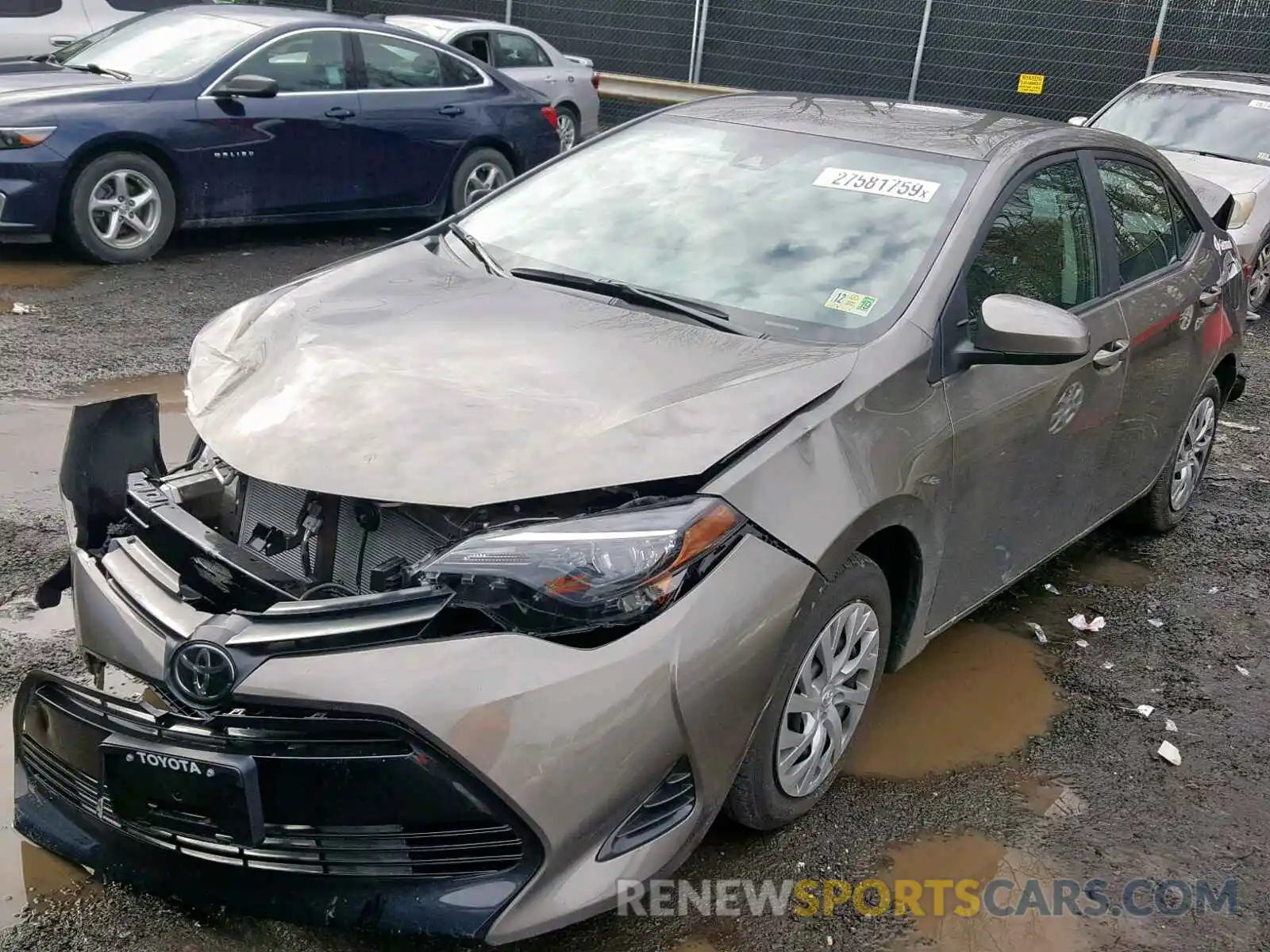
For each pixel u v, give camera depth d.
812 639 2.88
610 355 3.01
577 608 2.42
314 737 2.39
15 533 4.29
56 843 2.65
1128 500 4.82
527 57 14.30
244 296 7.91
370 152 9.51
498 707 2.35
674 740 2.50
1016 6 15.77
